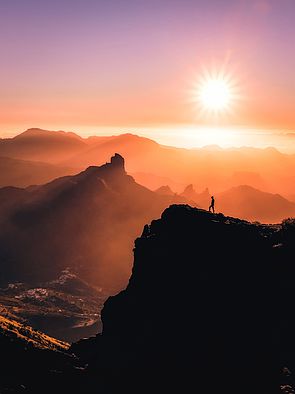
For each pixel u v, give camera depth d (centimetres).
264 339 9756
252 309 10344
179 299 11119
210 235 12031
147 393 9500
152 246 12444
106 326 12344
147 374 9994
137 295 12050
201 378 9344
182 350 10150
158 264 12019
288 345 9475
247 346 9712
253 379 8962
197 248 11819
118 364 10769
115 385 10069
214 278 11075
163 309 11169
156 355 10369
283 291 10381
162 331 10794
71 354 12425
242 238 11788
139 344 10956
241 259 11275
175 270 11644
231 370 9288
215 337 10075
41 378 10488
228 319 10312
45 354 11438
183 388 9269
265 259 11144
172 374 9688
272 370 9050
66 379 10538
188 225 12500
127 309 11994
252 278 10862
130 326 11569
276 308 10194
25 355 11181
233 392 8794
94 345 12650
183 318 10738
